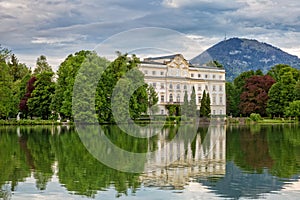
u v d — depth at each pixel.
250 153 28.48
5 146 32.97
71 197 16.03
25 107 79.62
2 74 66.88
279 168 22.23
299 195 16.34
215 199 15.80
